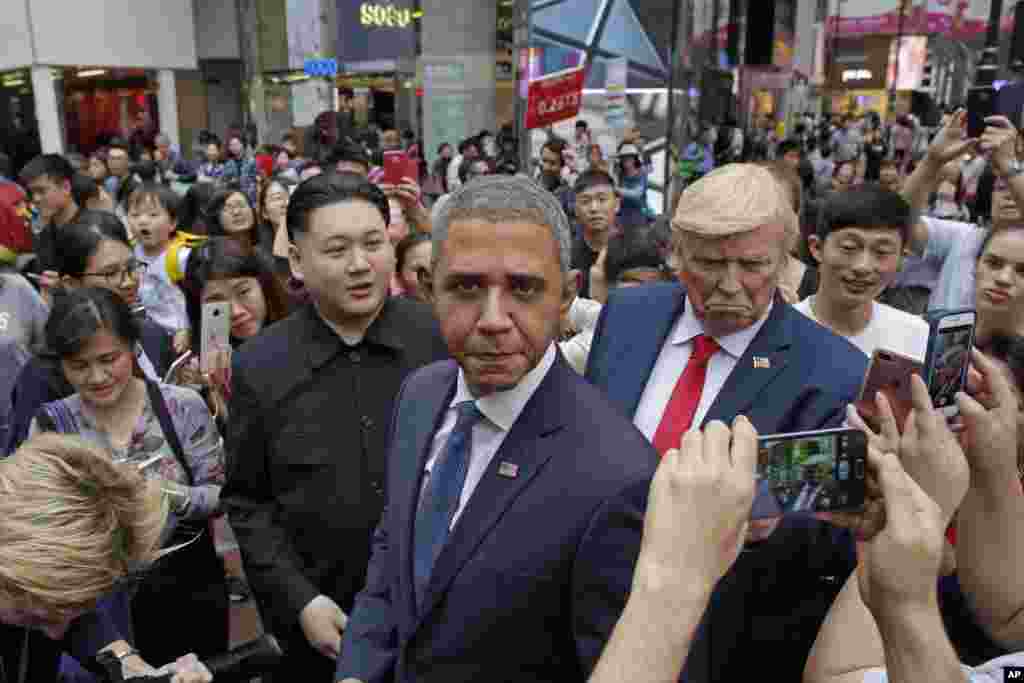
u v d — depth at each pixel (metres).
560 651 1.23
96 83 18.95
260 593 2.03
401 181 3.46
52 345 2.17
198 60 19.05
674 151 11.76
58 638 1.41
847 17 34.03
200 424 2.45
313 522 2.03
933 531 0.90
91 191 5.46
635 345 1.84
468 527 1.25
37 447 1.30
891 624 0.92
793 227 1.65
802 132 23.33
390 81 17.19
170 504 2.24
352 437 2.03
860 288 2.33
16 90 17.61
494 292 1.15
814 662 1.29
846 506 1.07
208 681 1.49
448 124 12.78
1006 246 2.52
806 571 1.59
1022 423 1.50
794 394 1.60
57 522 1.22
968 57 29.30
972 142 3.21
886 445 1.09
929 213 7.31
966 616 1.52
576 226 4.95
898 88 31.50
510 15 12.73
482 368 1.19
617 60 11.41
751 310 1.61
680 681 1.17
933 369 1.25
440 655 1.26
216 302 2.78
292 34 14.63
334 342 2.06
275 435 2.04
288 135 13.21
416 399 1.55
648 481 1.18
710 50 17.50
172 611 2.32
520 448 1.26
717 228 1.54
